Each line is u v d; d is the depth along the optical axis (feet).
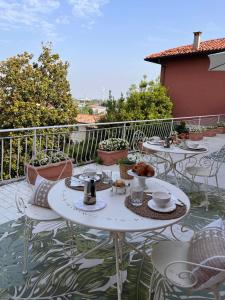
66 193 6.40
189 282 4.89
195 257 4.94
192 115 39.83
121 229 4.85
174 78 41.19
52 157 13.52
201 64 37.88
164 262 5.48
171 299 6.36
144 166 6.69
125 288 6.59
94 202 5.76
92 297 6.27
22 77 33.53
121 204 5.91
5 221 9.62
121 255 7.17
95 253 7.92
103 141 18.29
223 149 16.06
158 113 36.63
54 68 36.17
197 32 38.50
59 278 6.84
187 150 12.84
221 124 35.76
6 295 6.21
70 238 8.54
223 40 42.55
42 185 7.77
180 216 5.46
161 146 13.62
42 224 9.52
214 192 13.65
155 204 5.81
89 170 7.68
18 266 7.24
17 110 31.73
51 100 35.65
